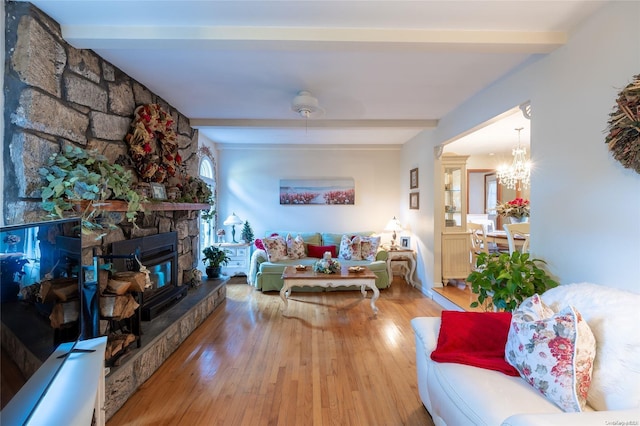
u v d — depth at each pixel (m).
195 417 1.79
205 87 2.83
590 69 1.78
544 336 1.34
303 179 5.62
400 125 3.97
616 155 1.56
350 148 5.57
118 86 2.41
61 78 1.84
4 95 1.61
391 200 5.69
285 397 1.98
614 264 1.65
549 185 2.11
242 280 5.24
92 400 1.20
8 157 1.62
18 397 1.02
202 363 2.41
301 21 1.81
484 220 6.59
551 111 2.08
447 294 3.91
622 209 1.61
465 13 1.73
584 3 1.65
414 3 1.64
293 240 5.12
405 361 2.46
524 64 2.34
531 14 1.75
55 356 1.29
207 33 1.86
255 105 3.35
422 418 1.79
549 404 1.24
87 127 2.07
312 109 3.00
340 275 3.64
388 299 4.20
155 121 2.70
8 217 1.61
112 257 1.96
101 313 1.86
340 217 5.66
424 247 4.55
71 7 1.66
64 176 1.71
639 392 1.14
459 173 4.41
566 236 1.97
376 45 1.95
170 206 2.73
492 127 4.11
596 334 1.33
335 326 3.20
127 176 2.03
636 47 1.53
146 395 1.99
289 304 3.95
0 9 1.59
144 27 1.85
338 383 2.14
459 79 2.66
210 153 5.17
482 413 1.22
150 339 2.24
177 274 3.34
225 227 5.53
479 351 1.64
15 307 1.03
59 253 1.35
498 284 2.20
